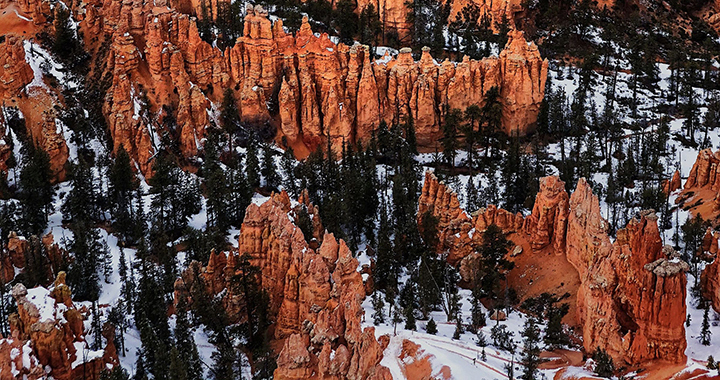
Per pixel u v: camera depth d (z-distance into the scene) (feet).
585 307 552.00
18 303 510.58
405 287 611.06
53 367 502.38
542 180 629.51
